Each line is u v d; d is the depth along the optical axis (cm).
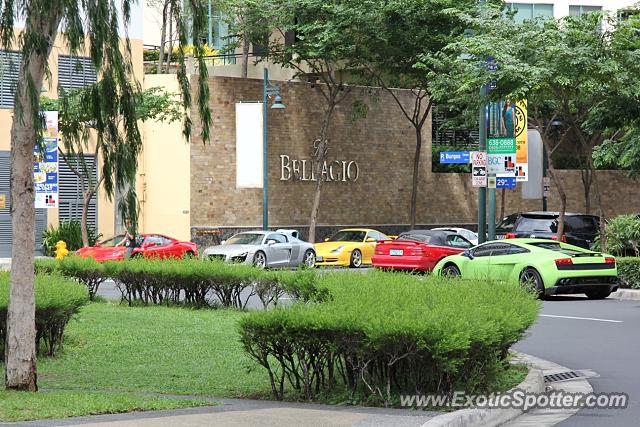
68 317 1772
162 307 2508
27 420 1085
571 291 2789
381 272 1778
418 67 4619
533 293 1597
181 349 1791
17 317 1362
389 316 1198
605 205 6228
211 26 5822
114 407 1172
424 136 5759
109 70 1384
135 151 1405
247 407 1205
